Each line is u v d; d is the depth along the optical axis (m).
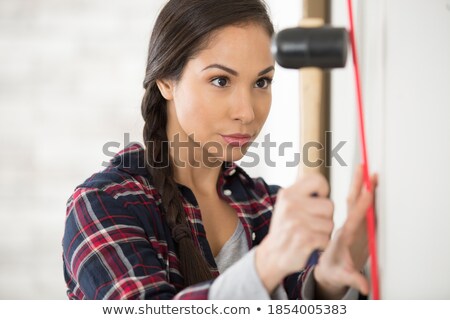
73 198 0.99
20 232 2.34
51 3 2.30
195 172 1.10
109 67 2.31
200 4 0.96
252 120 0.97
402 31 0.65
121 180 1.01
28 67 2.31
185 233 1.00
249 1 0.96
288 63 0.62
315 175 0.65
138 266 0.89
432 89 0.65
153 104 1.07
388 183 0.67
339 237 0.75
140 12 2.30
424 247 0.66
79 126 2.31
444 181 0.65
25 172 2.33
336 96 0.90
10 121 2.32
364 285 0.76
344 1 0.83
